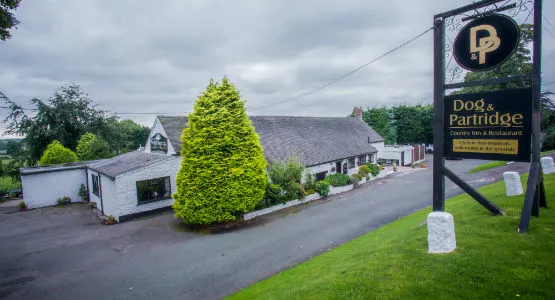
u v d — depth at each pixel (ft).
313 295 20.26
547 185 34.73
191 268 34.37
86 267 35.70
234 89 53.01
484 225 25.68
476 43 23.88
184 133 51.16
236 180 50.37
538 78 21.70
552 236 21.17
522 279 17.11
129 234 47.93
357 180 83.30
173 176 62.95
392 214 52.49
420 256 22.50
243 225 51.01
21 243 44.65
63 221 56.80
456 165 114.73
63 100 119.75
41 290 30.40
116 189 54.80
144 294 28.91
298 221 52.01
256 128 85.71
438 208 26.25
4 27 36.68
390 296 17.92
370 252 27.66
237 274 32.27
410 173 105.50
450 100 25.84
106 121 130.93
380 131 181.88
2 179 109.70
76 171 75.61
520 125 22.63
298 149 84.79
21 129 110.73
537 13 21.35
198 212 48.78
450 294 17.01
